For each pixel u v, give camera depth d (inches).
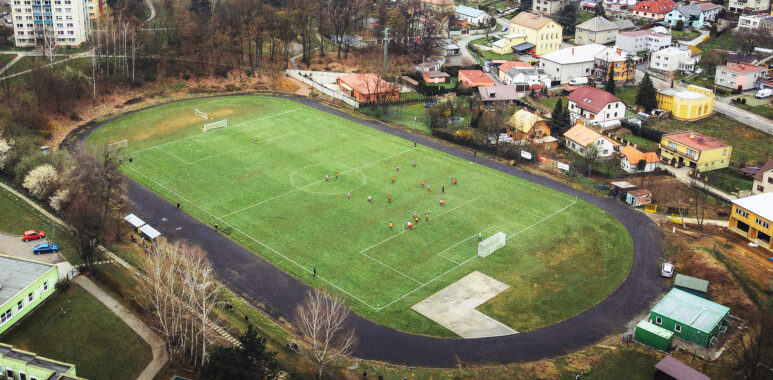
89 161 6240.2
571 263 5708.7
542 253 5851.4
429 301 5201.8
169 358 4466.0
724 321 4894.2
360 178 7204.7
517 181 7180.1
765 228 5930.1
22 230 5954.7
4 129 7308.1
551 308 5137.8
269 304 5157.5
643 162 7436.0
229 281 5428.2
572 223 6343.5
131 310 4916.3
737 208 6181.1
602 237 6112.2
